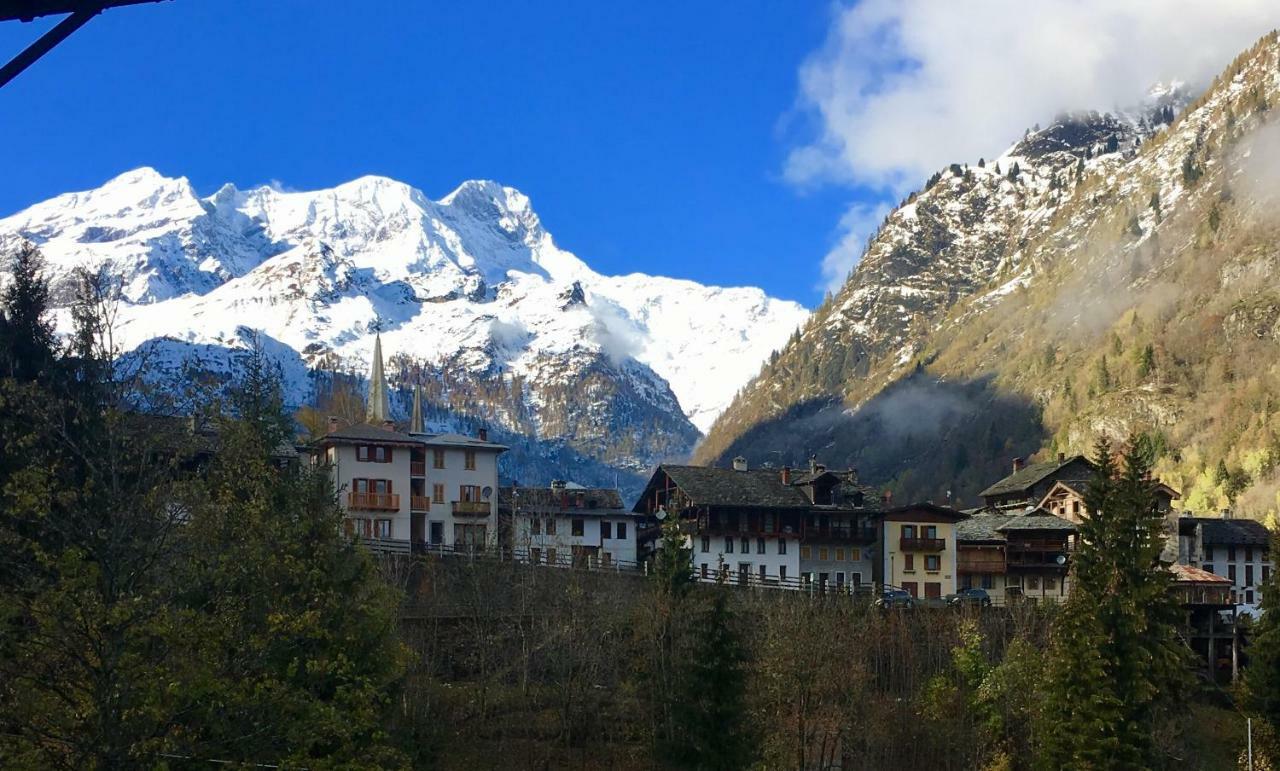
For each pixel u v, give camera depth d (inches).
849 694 3622.0
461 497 5310.0
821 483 5649.6
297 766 1601.9
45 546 1487.5
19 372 2706.7
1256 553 6063.0
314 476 2225.6
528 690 3437.5
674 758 3019.2
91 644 1368.1
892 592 4926.2
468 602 3627.0
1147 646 3671.3
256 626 1604.3
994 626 4291.3
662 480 5762.8
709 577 4916.3
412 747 2534.5
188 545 1497.3
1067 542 5575.8
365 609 2150.6
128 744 1355.8
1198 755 3843.5
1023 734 3737.7
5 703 1344.7
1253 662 4099.4
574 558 4259.4
